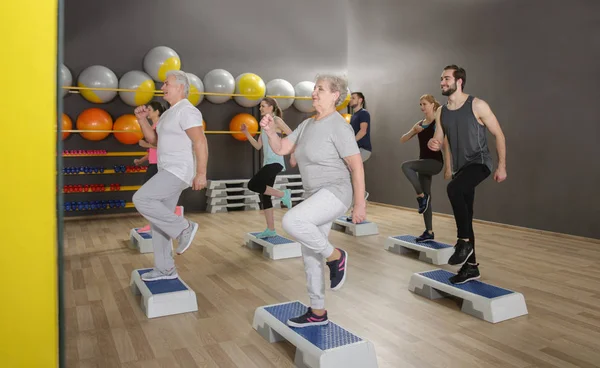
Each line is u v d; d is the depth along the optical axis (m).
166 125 2.64
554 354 2.12
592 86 4.49
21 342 1.01
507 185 5.33
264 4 7.07
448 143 3.10
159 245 2.86
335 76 2.03
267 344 2.22
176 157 2.64
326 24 7.55
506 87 5.31
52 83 0.99
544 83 4.92
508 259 3.85
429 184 4.07
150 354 2.11
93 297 2.91
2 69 0.96
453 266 3.66
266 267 3.62
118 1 6.15
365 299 2.89
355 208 1.98
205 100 6.65
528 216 5.12
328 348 1.89
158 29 6.40
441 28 6.11
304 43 7.39
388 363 2.03
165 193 2.64
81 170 5.69
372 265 3.70
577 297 2.90
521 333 2.36
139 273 3.00
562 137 4.77
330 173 2.01
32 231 1.01
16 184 0.99
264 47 7.10
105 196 6.16
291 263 3.74
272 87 6.64
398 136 6.91
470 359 2.07
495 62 5.42
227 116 6.80
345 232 5.04
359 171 1.96
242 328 2.42
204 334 2.34
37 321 1.02
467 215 2.83
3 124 0.97
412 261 3.82
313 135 1.99
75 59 5.96
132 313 2.63
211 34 6.74
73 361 2.03
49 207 1.01
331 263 2.10
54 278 1.03
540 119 4.97
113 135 6.12
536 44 4.97
